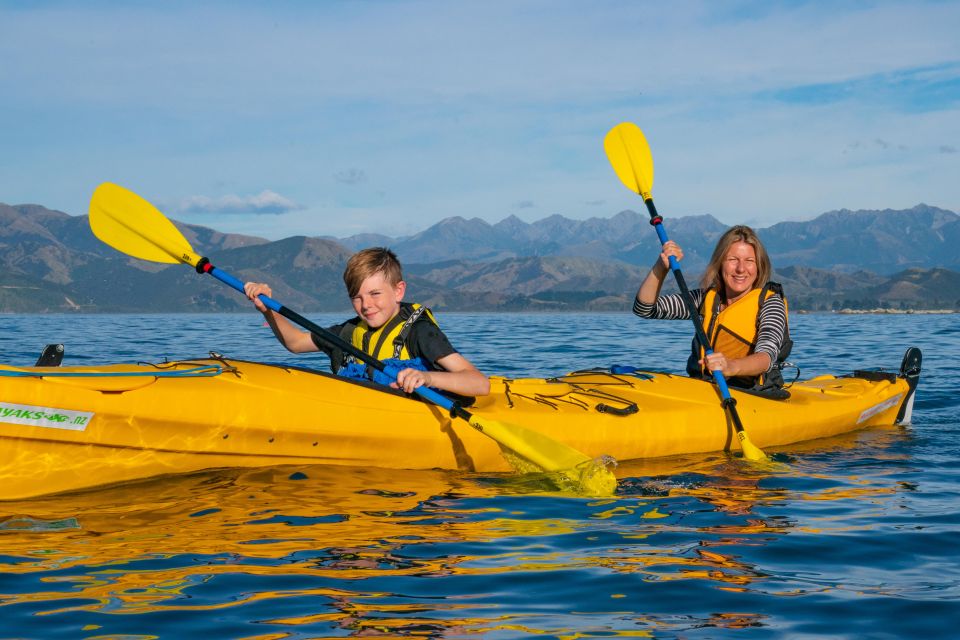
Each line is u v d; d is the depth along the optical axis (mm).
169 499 4094
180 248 5109
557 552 3494
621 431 5242
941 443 6238
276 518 3844
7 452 3916
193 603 2881
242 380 4496
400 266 4609
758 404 6012
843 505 4328
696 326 5805
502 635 2676
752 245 5742
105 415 4047
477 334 29969
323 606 2869
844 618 2844
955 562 3426
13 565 3207
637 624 2785
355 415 4574
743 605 2953
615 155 7043
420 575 3191
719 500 4402
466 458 4887
